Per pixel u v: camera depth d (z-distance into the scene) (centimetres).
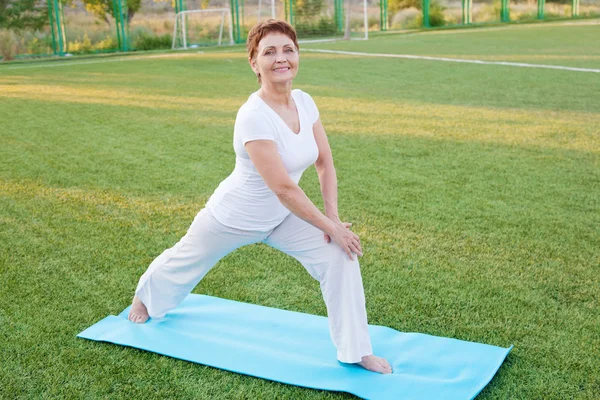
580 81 1069
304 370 279
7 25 2031
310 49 1877
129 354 296
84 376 279
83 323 326
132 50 2270
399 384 265
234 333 312
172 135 741
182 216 478
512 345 292
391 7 2809
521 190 514
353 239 269
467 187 525
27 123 831
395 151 645
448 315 326
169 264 311
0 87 1205
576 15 3197
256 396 264
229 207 285
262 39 262
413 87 1069
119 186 551
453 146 659
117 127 793
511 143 664
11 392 268
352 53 1694
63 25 2133
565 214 460
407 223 450
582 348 293
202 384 272
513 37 2070
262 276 377
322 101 956
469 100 925
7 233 448
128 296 356
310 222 266
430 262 388
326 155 296
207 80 1230
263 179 265
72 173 593
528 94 959
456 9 2912
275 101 270
